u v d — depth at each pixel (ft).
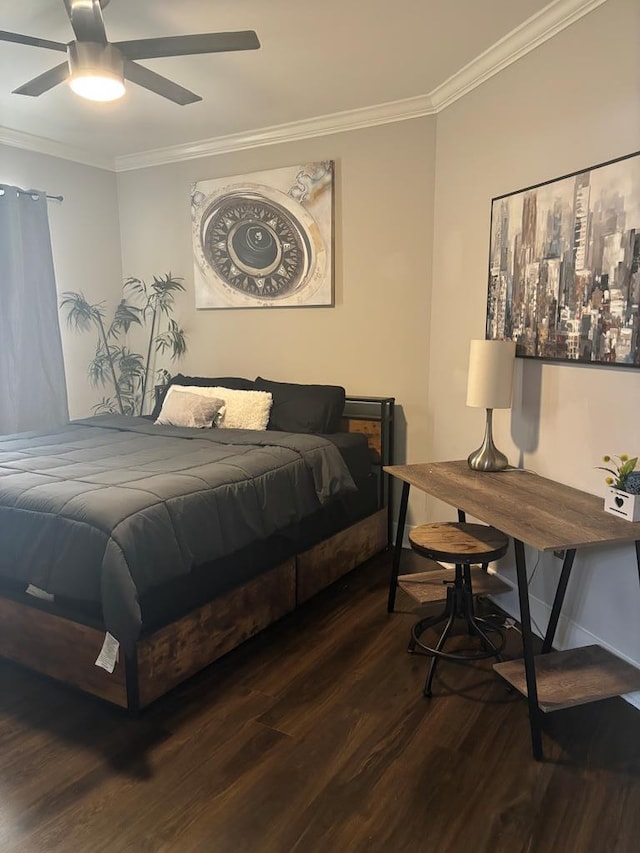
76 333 14.39
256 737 6.42
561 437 8.01
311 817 5.34
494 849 5.00
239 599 8.05
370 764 6.00
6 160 12.59
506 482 8.05
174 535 6.86
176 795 5.60
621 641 7.14
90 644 6.79
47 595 7.12
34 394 13.04
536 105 8.22
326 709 6.91
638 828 5.21
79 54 6.65
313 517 9.68
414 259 11.41
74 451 9.39
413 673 7.66
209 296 14.02
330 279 12.34
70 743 6.33
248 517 8.00
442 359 11.07
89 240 14.47
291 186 12.39
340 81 9.98
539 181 8.24
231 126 12.19
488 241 9.50
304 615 9.24
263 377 13.60
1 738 6.42
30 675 7.61
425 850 4.99
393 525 12.38
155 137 12.92
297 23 8.09
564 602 8.07
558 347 7.92
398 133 11.22
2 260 12.28
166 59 9.09
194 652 7.35
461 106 10.04
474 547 7.46
